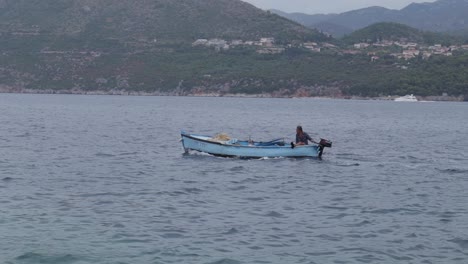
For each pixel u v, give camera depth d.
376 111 140.88
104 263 20.45
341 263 20.70
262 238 23.08
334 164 42.22
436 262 20.89
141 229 23.84
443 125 95.88
